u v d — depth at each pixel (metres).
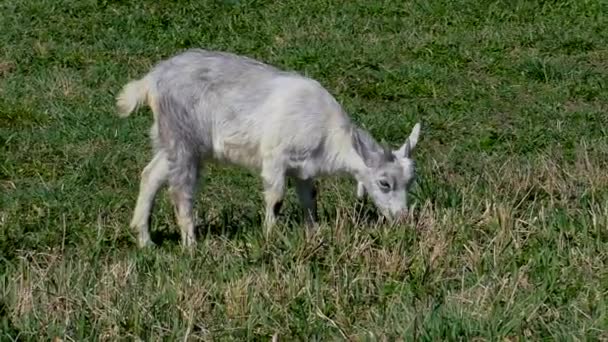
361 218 15.95
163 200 17.58
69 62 25.31
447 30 28.50
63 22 27.72
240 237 15.52
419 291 13.30
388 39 27.64
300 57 25.88
